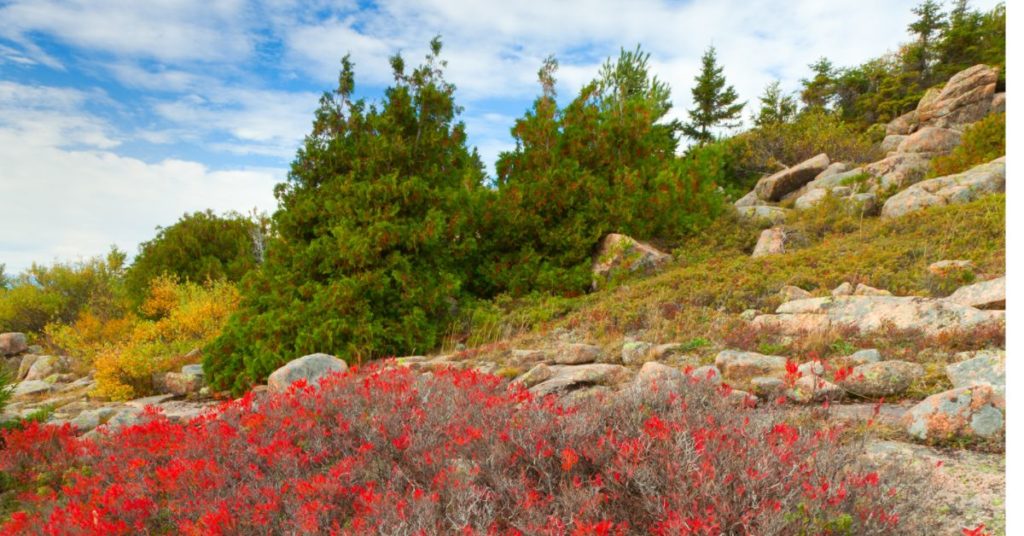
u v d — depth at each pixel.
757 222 15.92
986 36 33.75
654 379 4.63
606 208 14.66
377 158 12.19
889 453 4.00
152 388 11.50
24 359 17.28
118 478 4.73
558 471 3.46
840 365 5.77
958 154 17.03
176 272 18.81
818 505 2.62
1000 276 8.01
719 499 2.77
